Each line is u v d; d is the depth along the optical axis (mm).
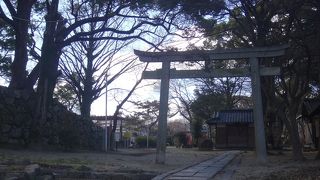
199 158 27297
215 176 14664
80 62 39656
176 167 19016
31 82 24172
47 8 25344
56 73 24641
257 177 14352
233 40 29406
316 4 18750
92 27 30969
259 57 22172
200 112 66062
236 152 39438
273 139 41469
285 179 13711
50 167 14422
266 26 24156
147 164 19938
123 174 14102
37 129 23250
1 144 21141
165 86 22281
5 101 21859
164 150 21703
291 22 22156
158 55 22359
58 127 25344
